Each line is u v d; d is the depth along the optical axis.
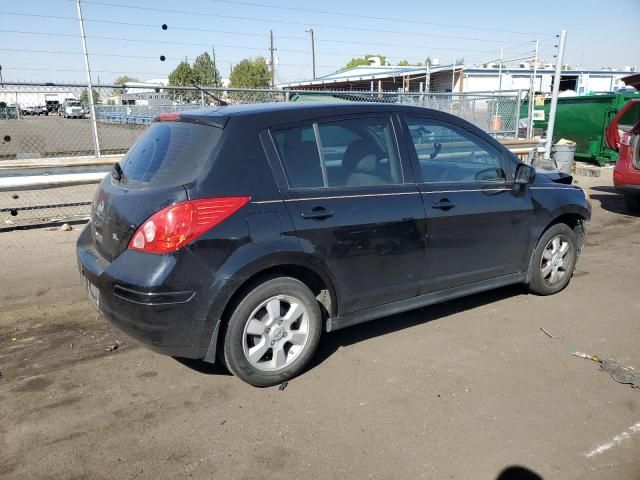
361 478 2.70
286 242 3.37
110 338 4.27
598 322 4.61
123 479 2.68
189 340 3.21
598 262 6.45
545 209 4.83
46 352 4.03
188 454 2.87
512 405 3.33
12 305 4.95
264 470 2.75
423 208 4.00
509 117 13.97
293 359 3.58
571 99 15.88
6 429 3.07
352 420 3.17
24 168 7.78
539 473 2.74
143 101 12.77
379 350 4.05
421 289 4.14
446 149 4.30
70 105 11.17
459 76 32.25
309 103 3.86
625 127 14.30
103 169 8.51
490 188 4.46
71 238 7.32
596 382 3.62
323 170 3.64
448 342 4.20
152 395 3.44
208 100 11.39
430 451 2.90
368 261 3.77
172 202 3.13
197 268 3.13
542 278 5.04
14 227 7.86
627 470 2.76
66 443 2.96
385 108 4.04
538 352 4.04
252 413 3.24
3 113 10.77
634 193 9.05
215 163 3.28
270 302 3.43
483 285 4.59
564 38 12.66
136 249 3.17
